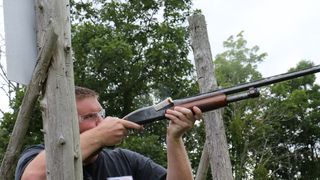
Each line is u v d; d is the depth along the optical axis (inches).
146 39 676.1
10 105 565.6
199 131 652.1
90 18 693.9
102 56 615.2
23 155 101.5
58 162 84.3
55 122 85.2
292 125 1075.3
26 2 88.6
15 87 610.5
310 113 1085.1
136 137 569.6
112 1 682.2
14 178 105.4
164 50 657.0
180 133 101.3
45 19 87.2
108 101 652.7
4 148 538.6
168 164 105.7
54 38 85.5
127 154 113.7
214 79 274.5
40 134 521.7
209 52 278.2
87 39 638.5
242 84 100.3
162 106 99.4
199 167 261.4
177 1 675.4
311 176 1086.4
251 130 861.2
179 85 673.6
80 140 90.2
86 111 102.6
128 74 647.1
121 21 684.1
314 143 1092.5
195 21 281.9
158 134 626.2
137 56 669.9
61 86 86.3
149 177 112.4
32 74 86.2
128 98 655.8
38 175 92.3
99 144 91.5
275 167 1060.5
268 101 903.1
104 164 108.1
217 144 275.6
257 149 885.8
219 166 274.5
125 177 109.0
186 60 671.1
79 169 86.4
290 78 102.0
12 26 86.7
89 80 629.9
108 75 636.7
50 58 85.7
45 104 86.0
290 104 920.9
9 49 85.8
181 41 669.3
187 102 99.0
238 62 965.2
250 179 849.5
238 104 840.3
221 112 282.4
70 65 88.1
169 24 684.7
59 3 88.0
